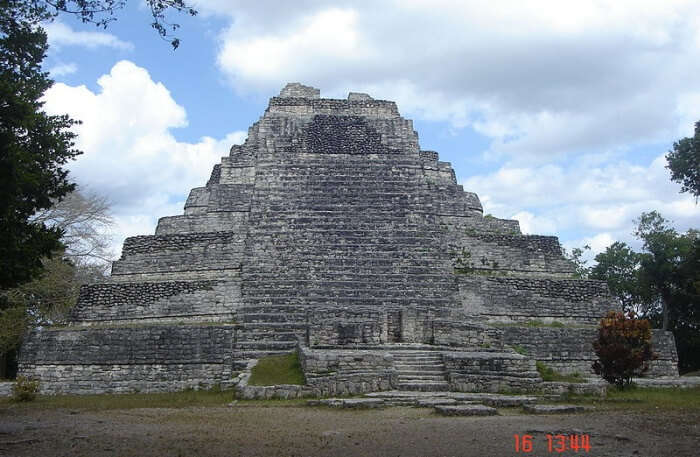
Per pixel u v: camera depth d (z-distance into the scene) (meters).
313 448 11.47
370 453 11.02
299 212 32.91
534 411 15.98
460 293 28.98
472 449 11.27
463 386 20.00
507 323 28.81
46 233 16.80
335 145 38.44
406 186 35.41
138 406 19.06
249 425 14.20
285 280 28.84
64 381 24.53
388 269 29.80
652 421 14.27
